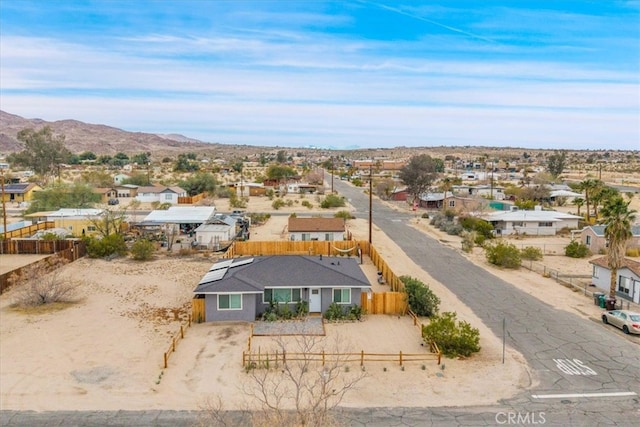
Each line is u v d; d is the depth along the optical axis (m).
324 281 31.38
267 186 129.25
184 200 95.00
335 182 151.88
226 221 59.34
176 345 26.59
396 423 18.89
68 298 35.06
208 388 21.67
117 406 20.14
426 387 21.97
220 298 30.42
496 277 43.19
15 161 132.75
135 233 60.19
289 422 16.69
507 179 144.75
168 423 18.81
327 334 28.27
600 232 55.03
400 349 26.16
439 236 64.38
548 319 31.84
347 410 19.83
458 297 36.69
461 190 108.00
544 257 52.69
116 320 30.95
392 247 56.06
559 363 24.80
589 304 35.50
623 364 24.75
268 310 31.34
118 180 119.44
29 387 21.72
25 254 50.97
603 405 20.53
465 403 20.58
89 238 51.47
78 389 21.58
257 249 49.31
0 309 32.91
